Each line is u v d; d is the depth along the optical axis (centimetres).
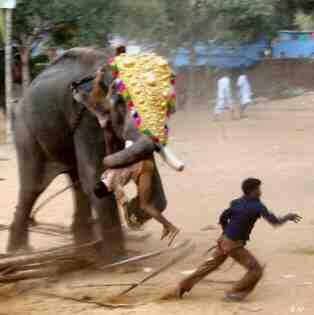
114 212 1056
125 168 942
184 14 3488
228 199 1634
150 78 956
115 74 977
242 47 4331
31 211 1197
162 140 939
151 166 947
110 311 888
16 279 969
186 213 1498
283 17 4488
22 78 3012
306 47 4981
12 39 2923
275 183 1817
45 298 953
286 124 3331
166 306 899
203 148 2503
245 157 2289
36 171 1159
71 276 1037
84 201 1193
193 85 4159
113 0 3009
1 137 2727
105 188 974
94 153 1052
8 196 1719
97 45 3008
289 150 2445
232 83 4362
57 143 1121
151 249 1196
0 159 2248
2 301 945
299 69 4716
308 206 1551
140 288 984
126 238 1236
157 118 941
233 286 934
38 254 993
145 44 3309
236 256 909
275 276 1034
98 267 1048
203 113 3859
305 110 4081
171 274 1055
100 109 1006
